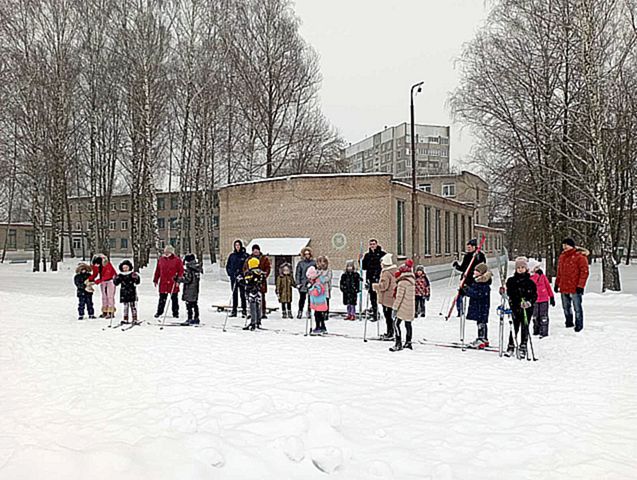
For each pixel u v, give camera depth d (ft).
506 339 37.14
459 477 14.96
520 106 74.43
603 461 16.08
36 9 104.17
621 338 35.14
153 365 28.32
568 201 70.74
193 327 42.42
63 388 23.90
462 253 117.80
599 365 28.78
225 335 38.42
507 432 18.60
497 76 75.41
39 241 115.34
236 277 48.62
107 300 47.42
